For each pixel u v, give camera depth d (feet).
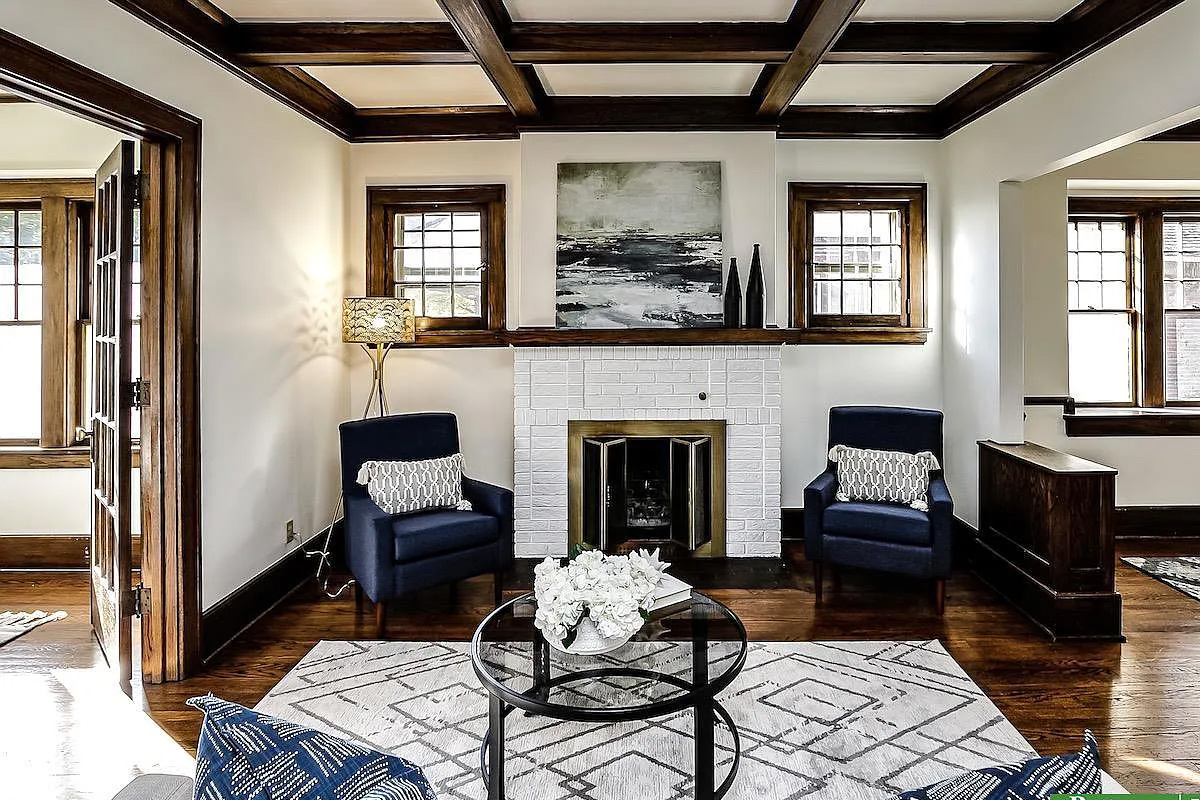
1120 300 18.16
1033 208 16.99
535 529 15.81
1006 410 14.46
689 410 15.71
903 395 16.97
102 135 14.30
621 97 15.26
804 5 10.66
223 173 11.43
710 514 15.78
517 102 14.33
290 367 13.80
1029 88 13.15
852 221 17.04
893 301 17.10
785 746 8.52
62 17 8.30
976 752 8.39
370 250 16.71
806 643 11.46
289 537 13.80
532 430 15.75
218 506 11.33
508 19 11.24
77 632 12.10
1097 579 11.64
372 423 13.64
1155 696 9.72
